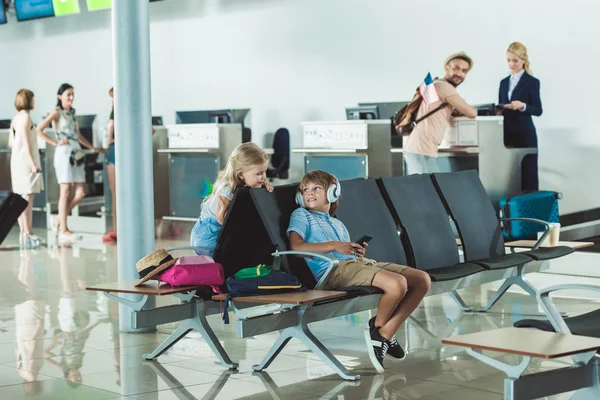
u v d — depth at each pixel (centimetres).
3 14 1666
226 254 525
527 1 1109
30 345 595
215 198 547
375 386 475
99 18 1603
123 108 612
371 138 1045
